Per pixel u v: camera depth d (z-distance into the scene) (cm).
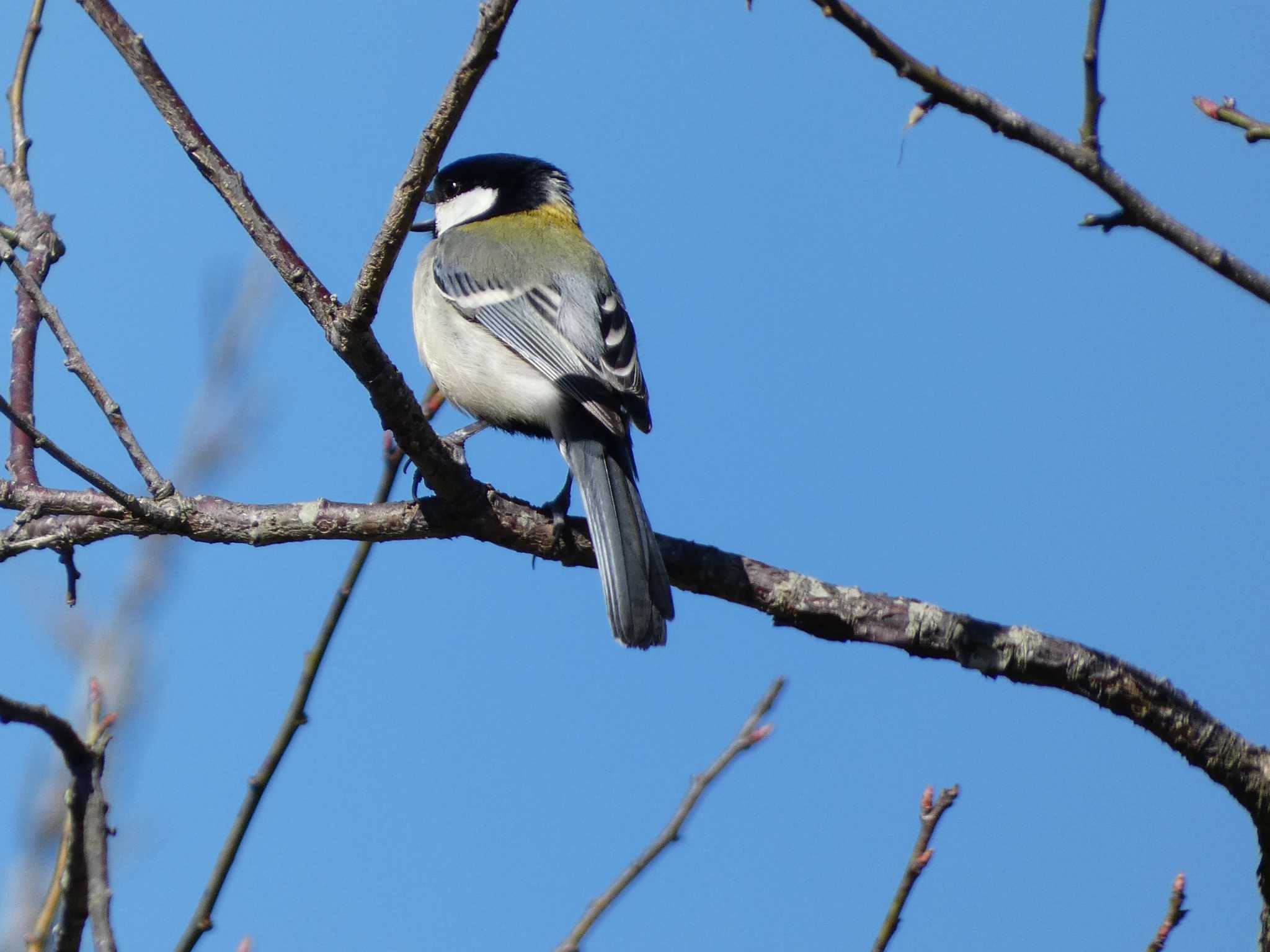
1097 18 682
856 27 660
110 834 573
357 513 942
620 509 1048
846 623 953
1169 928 771
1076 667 923
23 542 917
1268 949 914
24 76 1070
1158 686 920
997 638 930
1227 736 924
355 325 817
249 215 825
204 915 788
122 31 788
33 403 984
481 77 711
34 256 1027
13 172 1061
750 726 795
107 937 538
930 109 679
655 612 988
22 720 544
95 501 924
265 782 834
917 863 749
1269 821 921
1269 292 695
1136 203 700
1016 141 691
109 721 880
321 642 884
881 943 741
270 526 933
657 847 761
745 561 987
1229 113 764
